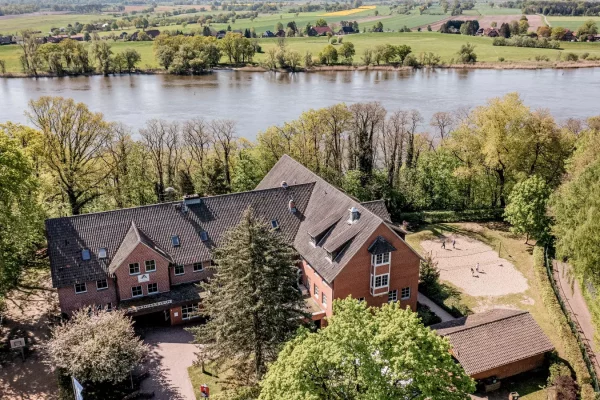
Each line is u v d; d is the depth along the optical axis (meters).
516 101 86.31
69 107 81.75
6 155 58.12
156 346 55.09
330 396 34.00
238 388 46.62
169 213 61.66
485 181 93.56
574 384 46.19
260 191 65.62
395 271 57.81
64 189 83.56
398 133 104.75
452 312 60.34
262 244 45.19
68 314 56.78
